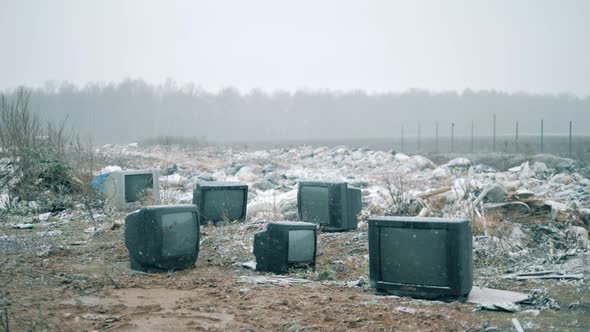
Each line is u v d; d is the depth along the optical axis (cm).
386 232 672
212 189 1201
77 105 10038
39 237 1039
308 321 548
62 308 578
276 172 2345
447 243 640
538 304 628
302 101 12662
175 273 797
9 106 1648
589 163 2753
